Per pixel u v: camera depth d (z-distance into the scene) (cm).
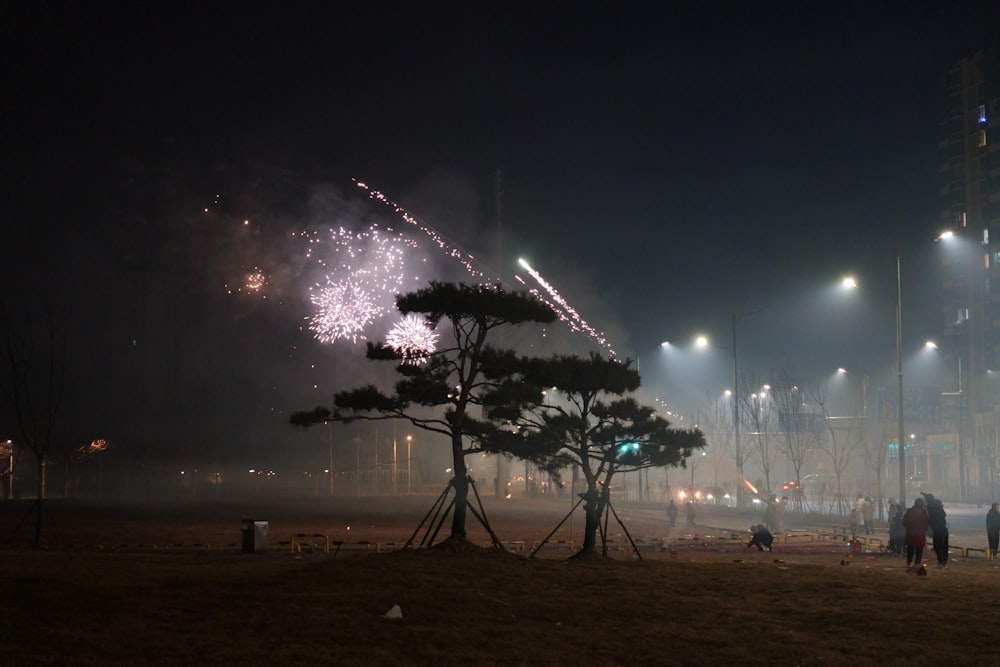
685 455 2989
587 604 1930
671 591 2108
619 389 2964
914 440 10150
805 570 2506
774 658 1529
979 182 12056
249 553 3375
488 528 2767
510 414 2923
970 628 1728
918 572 2517
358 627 1684
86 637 1547
